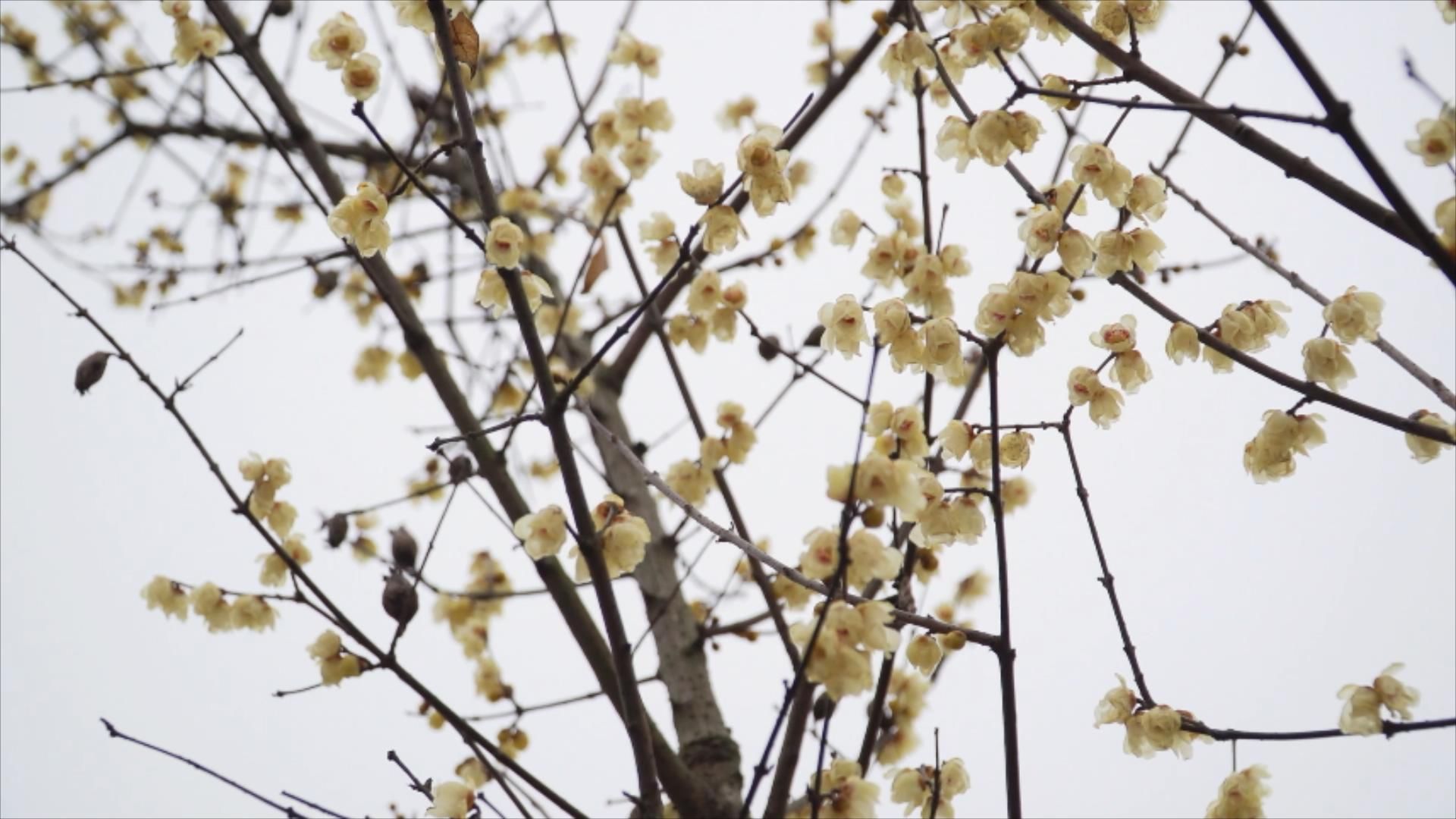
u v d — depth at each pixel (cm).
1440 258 228
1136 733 291
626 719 296
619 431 496
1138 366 299
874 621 246
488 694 442
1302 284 310
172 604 390
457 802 306
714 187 300
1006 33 293
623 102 457
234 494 339
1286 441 287
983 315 277
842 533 242
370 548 470
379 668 332
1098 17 325
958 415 362
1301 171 253
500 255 294
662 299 483
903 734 377
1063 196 308
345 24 311
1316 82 234
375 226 304
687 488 420
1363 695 271
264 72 455
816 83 525
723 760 410
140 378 361
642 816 293
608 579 293
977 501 289
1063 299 279
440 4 302
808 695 285
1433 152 254
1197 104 251
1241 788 290
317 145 455
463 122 303
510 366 502
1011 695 273
